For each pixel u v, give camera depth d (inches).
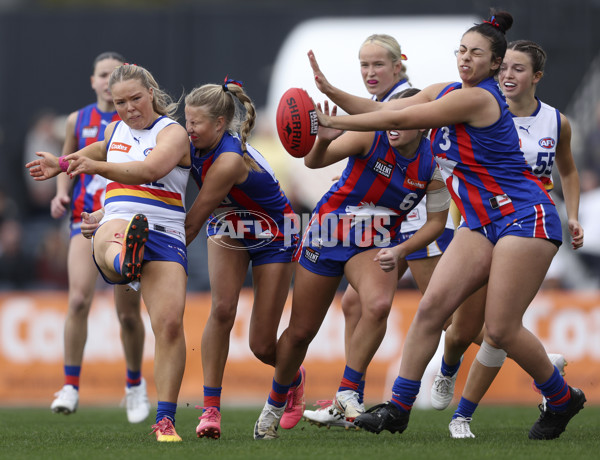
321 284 720.3
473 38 637.3
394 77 854.5
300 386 780.0
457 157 649.6
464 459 567.8
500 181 641.6
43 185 1770.4
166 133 665.6
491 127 634.8
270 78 1663.4
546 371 661.3
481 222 649.6
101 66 954.1
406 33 1624.0
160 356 660.7
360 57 856.9
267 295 717.9
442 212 715.4
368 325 721.0
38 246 1718.8
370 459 565.9
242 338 1268.5
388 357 1259.8
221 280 705.0
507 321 637.3
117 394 1274.6
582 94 1657.2
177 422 906.7
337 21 1656.0
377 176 716.0
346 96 661.3
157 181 671.1
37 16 1756.9
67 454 604.1
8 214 1753.2
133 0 2645.2
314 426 834.2
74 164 621.9
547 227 634.2
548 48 1665.8
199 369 1288.1
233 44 1685.5
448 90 663.8
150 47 1713.8
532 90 784.3
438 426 836.6
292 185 1614.2
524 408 1086.4
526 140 780.0
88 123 961.5
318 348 1259.8
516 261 630.5
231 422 893.8
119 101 665.6
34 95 1765.5
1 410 1112.8
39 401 1289.4
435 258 863.1
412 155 708.7
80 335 934.4
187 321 1294.3
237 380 1264.8
